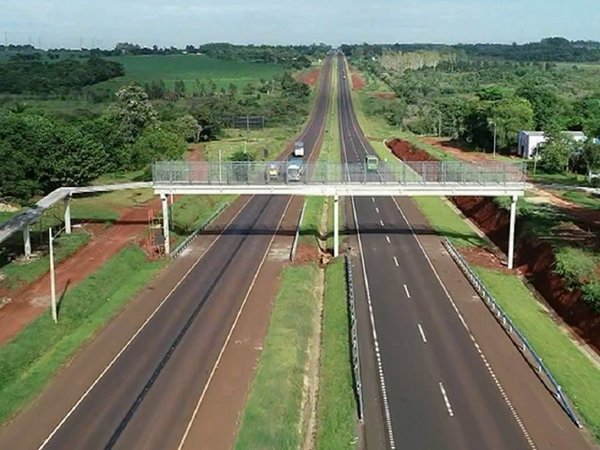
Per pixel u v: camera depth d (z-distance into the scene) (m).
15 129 82.69
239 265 69.12
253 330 52.38
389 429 38.41
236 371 45.53
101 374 45.09
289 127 188.38
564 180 102.69
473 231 84.88
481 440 37.19
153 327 52.97
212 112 172.25
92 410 40.53
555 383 42.34
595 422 39.16
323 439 38.16
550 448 36.56
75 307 55.50
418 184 68.81
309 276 65.75
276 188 69.62
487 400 41.44
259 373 44.53
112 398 41.91
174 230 81.75
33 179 83.69
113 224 81.12
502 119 139.38
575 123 142.62
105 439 37.56
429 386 43.22
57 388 43.19
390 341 50.06
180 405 41.09
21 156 79.81
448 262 70.19
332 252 75.88
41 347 48.66
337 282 63.69
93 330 52.44
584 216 78.69
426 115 199.62
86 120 118.94
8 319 52.41
